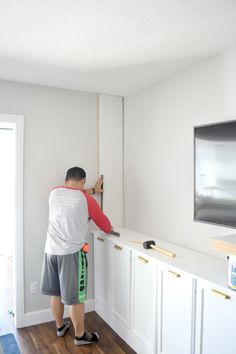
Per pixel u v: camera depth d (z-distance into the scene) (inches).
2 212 198.2
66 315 118.5
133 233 117.3
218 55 83.7
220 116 83.1
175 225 100.0
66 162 119.0
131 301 96.3
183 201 96.6
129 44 77.9
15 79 106.8
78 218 95.8
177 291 75.3
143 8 60.6
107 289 112.3
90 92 123.3
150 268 86.0
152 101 112.1
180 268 73.6
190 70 93.7
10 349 96.0
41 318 114.5
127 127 128.3
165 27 68.5
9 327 111.1
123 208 131.3
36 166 113.2
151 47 79.6
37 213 113.6
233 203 73.5
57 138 117.0
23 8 60.6
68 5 59.5
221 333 63.1
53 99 116.1
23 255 111.3
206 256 84.8
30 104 111.8
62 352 94.6
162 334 81.6
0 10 61.2
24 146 110.9
